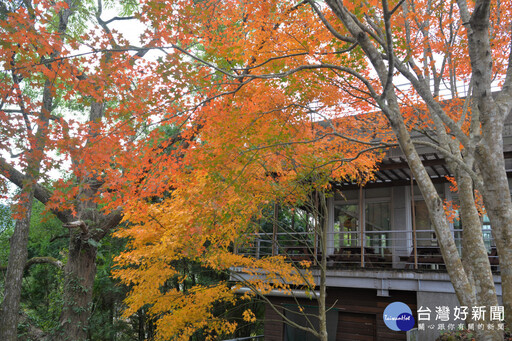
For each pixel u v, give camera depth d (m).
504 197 3.89
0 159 5.24
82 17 10.28
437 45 6.59
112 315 17.77
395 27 5.93
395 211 11.95
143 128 5.35
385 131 8.53
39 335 13.19
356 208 12.61
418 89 5.06
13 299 9.77
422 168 4.52
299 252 11.77
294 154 6.56
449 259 4.42
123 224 12.77
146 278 7.04
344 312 9.73
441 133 5.90
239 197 6.39
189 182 6.67
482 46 4.17
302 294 9.78
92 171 5.90
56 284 15.56
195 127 6.20
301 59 5.78
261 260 7.78
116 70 5.01
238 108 6.14
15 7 4.72
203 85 5.07
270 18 5.71
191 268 16.33
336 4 4.61
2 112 4.84
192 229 6.14
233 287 8.23
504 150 9.20
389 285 8.69
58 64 5.24
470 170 4.48
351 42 4.69
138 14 4.96
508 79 4.45
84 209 10.25
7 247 17.75
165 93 5.09
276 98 6.40
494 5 6.24
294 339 10.13
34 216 20.33
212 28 6.10
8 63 4.77
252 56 5.96
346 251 11.33
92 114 11.70
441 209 4.48
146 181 6.48
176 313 7.32
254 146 5.96
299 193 7.05
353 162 7.68
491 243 10.19
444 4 6.65
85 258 10.74
